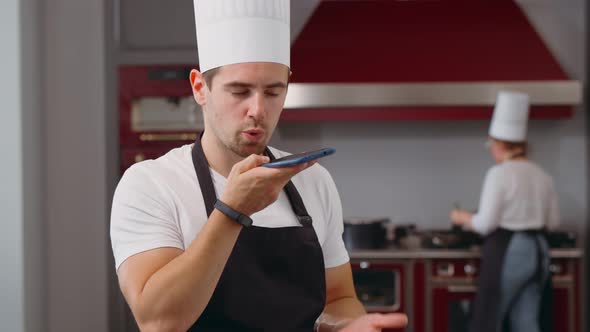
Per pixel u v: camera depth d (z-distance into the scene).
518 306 3.43
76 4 3.55
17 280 3.19
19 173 3.19
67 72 3.55
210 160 1.31
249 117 1.17
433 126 4.18
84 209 3.55
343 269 1.45
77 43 3.56
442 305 3.58
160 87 3.54
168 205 1.24
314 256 1.32
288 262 1.30
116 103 3.54
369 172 4.20
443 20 3.93
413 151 4.20
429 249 3.65
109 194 3.55
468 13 3.94
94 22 3.56
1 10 3.19
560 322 3.63
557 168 4.18
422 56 3.84
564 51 4.19
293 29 4.13
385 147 4.19
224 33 1.18
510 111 3.50
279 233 1.29
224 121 1.19
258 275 1.27
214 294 1.24
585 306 4.17
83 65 3.55
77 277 3.55
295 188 1.37
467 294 3.57
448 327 3.59
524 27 3.91
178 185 1.27
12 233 3.19
